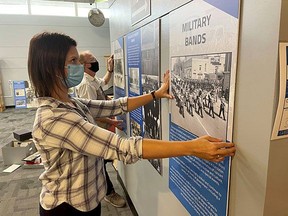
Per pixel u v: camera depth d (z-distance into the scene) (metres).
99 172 1.14
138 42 1.58
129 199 2.24
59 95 0.99
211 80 0.81
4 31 6.91
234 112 0.71
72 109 0.98
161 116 1.31
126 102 1.36
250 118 0.65
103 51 7.84
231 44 0.70
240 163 0.71
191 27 0.91
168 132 1.24
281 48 0.55
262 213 0.64
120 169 2.56
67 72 0.98
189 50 0.94
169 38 1.12
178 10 1.01
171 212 1.30
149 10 1.34
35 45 0.93
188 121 1.00
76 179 1.02
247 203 0.70
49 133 0.88
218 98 0.78
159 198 1.47
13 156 3.18
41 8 7.14
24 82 7.06
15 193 2.49
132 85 1.81
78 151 0.88
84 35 7.58
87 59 2.13
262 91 0.60
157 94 1.26
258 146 0.63
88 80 2.17
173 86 1.12
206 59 0.83
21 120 5.63
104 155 0.85
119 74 2.24
